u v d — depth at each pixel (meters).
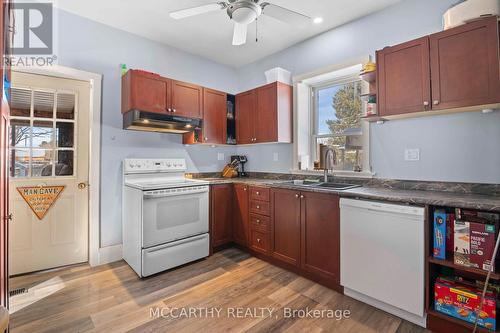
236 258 2.90
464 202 1.50
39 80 2.49
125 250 2.76
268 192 2.72
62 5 2.40
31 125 2.47
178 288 2.20
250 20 1.93
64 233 2.62
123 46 2.86
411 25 2.25
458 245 1.56
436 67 1.82
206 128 3.27
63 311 1.85
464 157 1.97
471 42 1.68
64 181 2.62
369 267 1.90
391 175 2.36
